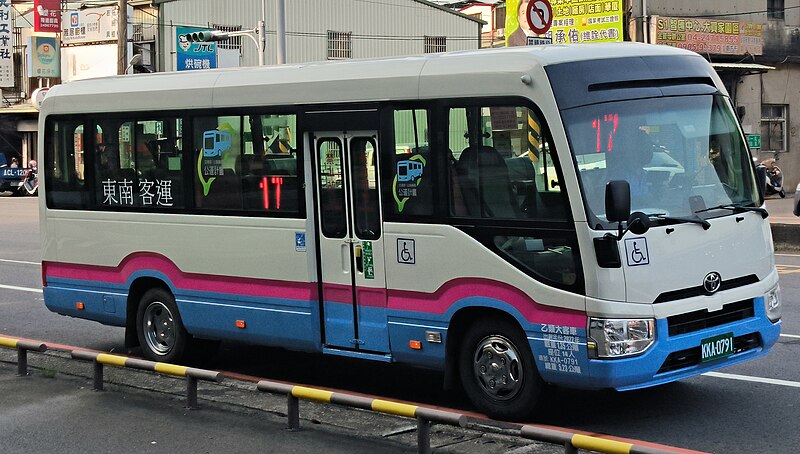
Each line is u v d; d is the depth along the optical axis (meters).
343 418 8.98
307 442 8.17
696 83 8.90
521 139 8.23
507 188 8.34
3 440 8.39
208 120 10.56
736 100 40.16
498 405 8.53
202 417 9.05
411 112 8.95
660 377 7.98
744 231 8.59
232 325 10.48
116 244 11.52
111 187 11.52
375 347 9.36
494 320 8.52
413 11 56.69
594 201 7.90
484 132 8.48
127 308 11.51
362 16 54.91
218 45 50.34
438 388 10.09
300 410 9.29
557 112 8.01
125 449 8.08
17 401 9.74
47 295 12.30
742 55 39.88
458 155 8.65
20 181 51.91
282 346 10.17
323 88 9.56
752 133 40.47
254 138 10.16
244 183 10.27
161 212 11.04
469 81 8.56
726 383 9.73
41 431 8.65
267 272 10.11
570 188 7.91
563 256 7.98
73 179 11.95
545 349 8.11
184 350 11.12
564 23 39.38
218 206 10.52
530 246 8.18
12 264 21.17
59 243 12.12
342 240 9.52
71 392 10.11
